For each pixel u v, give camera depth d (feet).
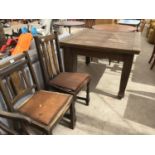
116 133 5.25
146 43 15.34
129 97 7.11
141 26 11.80
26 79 4.52
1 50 7.16
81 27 16.49
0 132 4.22
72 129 5.38
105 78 8.79
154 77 8.96
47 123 3.69
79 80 5.51
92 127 5.49
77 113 6.13
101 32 8.11
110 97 7.10
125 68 6.15
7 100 3.83
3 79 3.95
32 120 3.78
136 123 5.66
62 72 6.24
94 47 5.78
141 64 10.66
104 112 6.18
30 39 6.20
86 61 10.46
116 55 5.97
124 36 7.16
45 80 5.44
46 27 9.49
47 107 4.16
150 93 7.44
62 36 7.39
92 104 6.64
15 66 4.10
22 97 4.79
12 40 7.85
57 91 5.32
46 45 5.25
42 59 5.13
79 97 6.62
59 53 5.99
